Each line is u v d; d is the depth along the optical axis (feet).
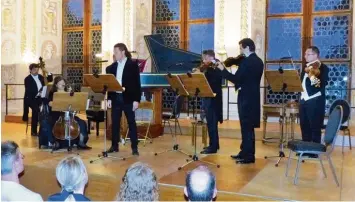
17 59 30.81
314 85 15.12
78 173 7.31
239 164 15.25
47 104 18.93
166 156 16.71
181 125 23.26
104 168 14.55
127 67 16.60
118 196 6.72
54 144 18.48
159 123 22.39
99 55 29.07
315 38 25.03
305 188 12.05
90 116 22.20
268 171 14.19
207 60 16.53
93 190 13.65
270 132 20.85
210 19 27.40
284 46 25.75
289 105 17.87
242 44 15.51
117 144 17.53
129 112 16.78
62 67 32.40
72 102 17.39
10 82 30.76
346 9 24.17
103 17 29.07
